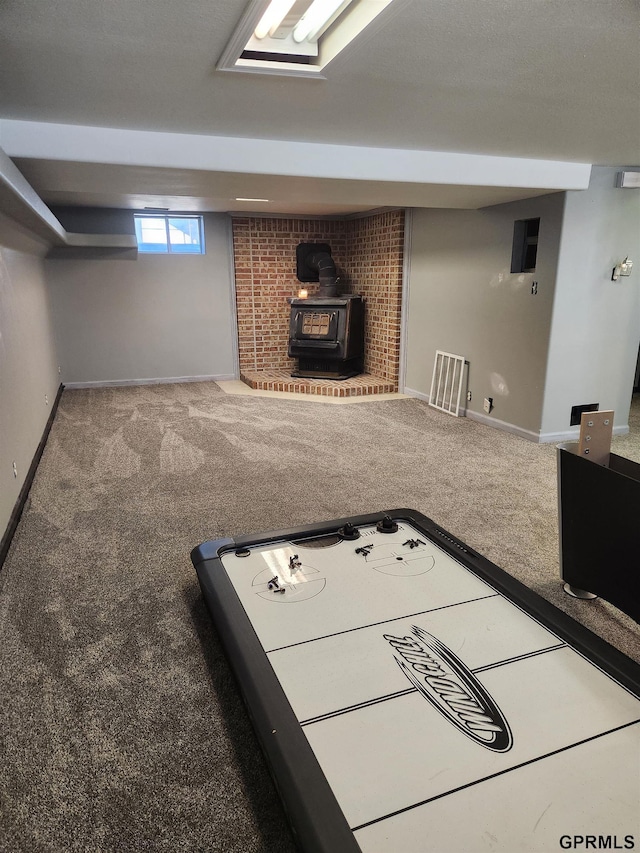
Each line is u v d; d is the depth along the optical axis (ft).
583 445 7.48
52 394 18.48
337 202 14.97
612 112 8.29
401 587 6.77
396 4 4.81
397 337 20.89
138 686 6.04
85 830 4.43
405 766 4.32
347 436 15.62
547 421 14.82
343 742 4.53
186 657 6.51
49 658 6.46
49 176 10.64
